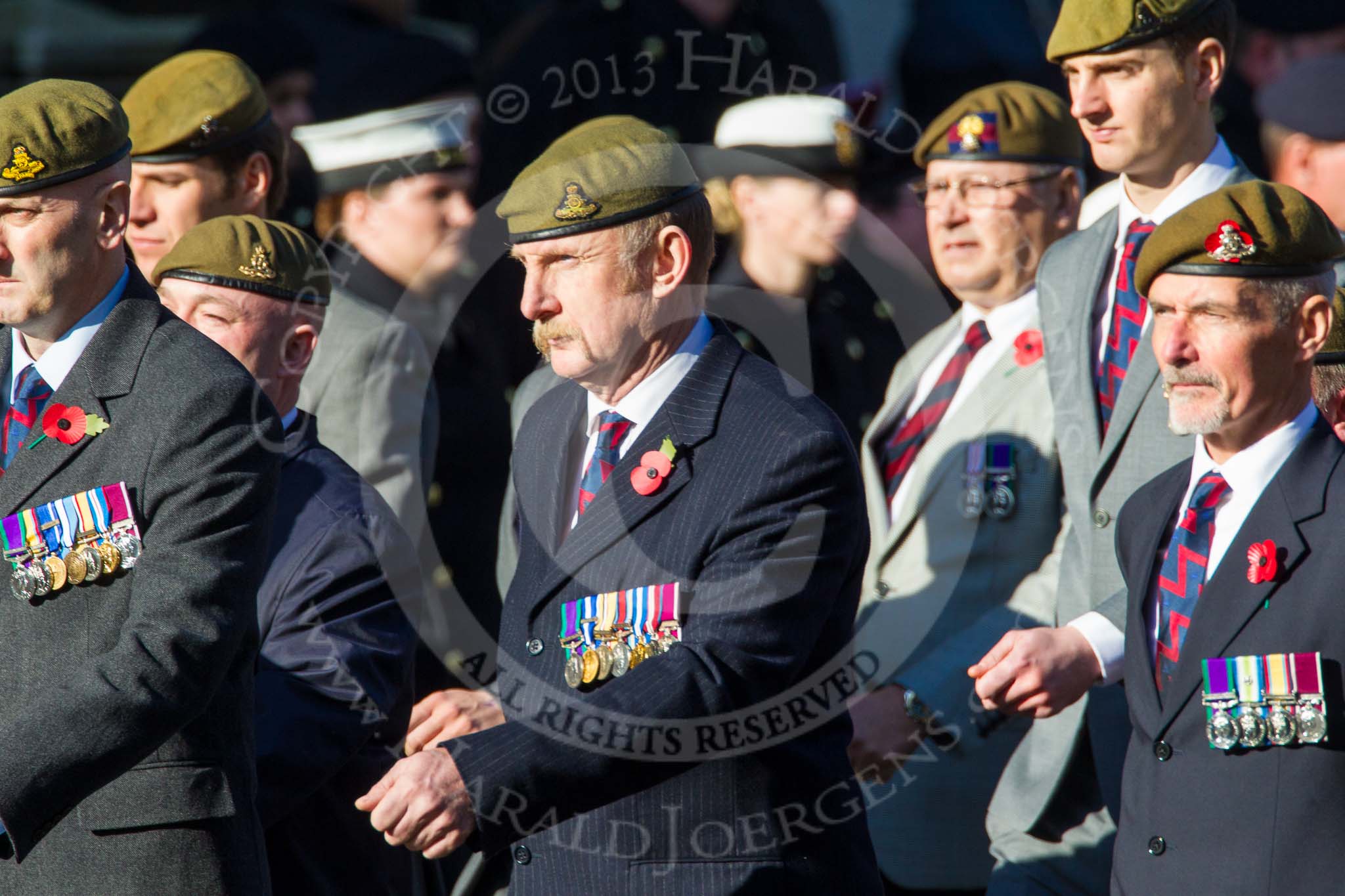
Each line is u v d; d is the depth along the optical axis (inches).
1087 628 518.9
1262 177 831.7
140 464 446.9
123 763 431.2
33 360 472.4
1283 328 453.1
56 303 456.1
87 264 457.4
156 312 468.1
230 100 645.3
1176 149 562.6
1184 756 459.8
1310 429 462.9
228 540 444.1
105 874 452.1
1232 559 456.8
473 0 1025.5
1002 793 589.0
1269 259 449.7
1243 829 444.1
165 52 1155.9
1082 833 577.9
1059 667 511.2
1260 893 438.3
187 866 453.1
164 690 430.3
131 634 433.4
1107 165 566.9
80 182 452.1
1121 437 554.3
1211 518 471.8
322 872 533.3
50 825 431.8
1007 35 896.9
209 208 645.3
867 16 1037.8
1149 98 554.9
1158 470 545.6
